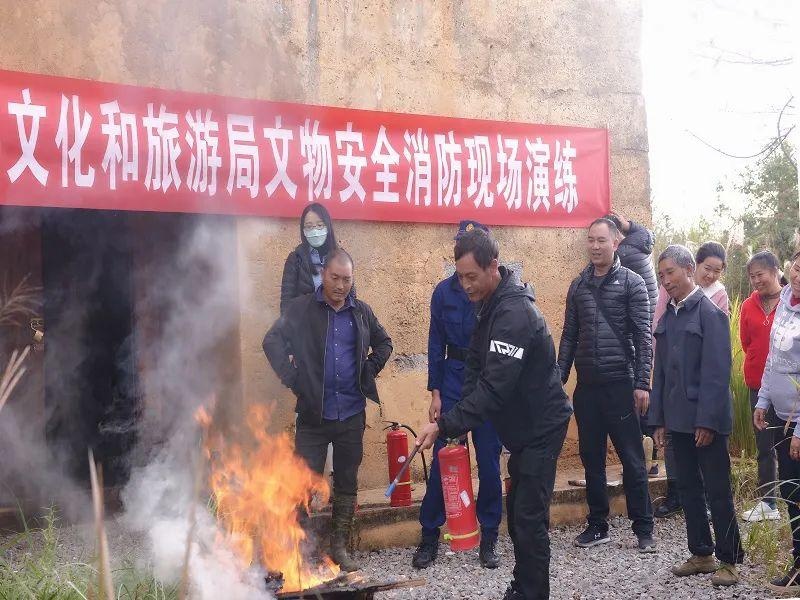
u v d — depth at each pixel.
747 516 6.58
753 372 6.61
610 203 8.28
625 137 8.37
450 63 7.50
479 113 7.63
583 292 6.39
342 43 7.02
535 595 4.58
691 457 5.62
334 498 5.77
